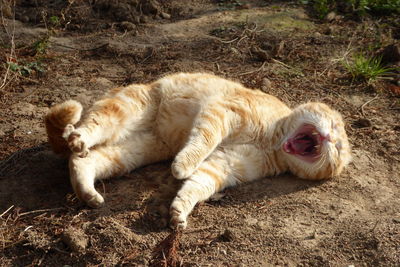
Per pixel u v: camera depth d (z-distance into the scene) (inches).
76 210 50.6
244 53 70.1
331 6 80.1
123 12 77.3
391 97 64.4
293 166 54.0
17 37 73.0
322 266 46.8
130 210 50.3
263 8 81.0
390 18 77.7
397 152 56.9
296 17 78.1
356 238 48.3
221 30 74.5
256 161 53.7
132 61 69.0
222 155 53.1
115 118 54.3
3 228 49.3
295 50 70.6
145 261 46.9
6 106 61.4
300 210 50.9
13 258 47.9
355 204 51.7
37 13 77.3
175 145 55.7
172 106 55.6
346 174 54.7
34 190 52.2
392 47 69.2
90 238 48.2
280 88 64.9
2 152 55.6
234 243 48.1
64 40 73.1
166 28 75.9
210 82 56.1
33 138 57.3
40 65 67.1
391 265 46.6
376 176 54.6
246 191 52.7
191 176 51.4
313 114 53.5
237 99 54.1
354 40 73.0
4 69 65.9
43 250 48.1
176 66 67.4
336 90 65.1
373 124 60.4
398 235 48.3
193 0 83.2
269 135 54.0
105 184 53.3
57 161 55.1
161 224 49.2
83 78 65.9
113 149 54.0
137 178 54.0
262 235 48.8
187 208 49.8
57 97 62.9
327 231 49.1
